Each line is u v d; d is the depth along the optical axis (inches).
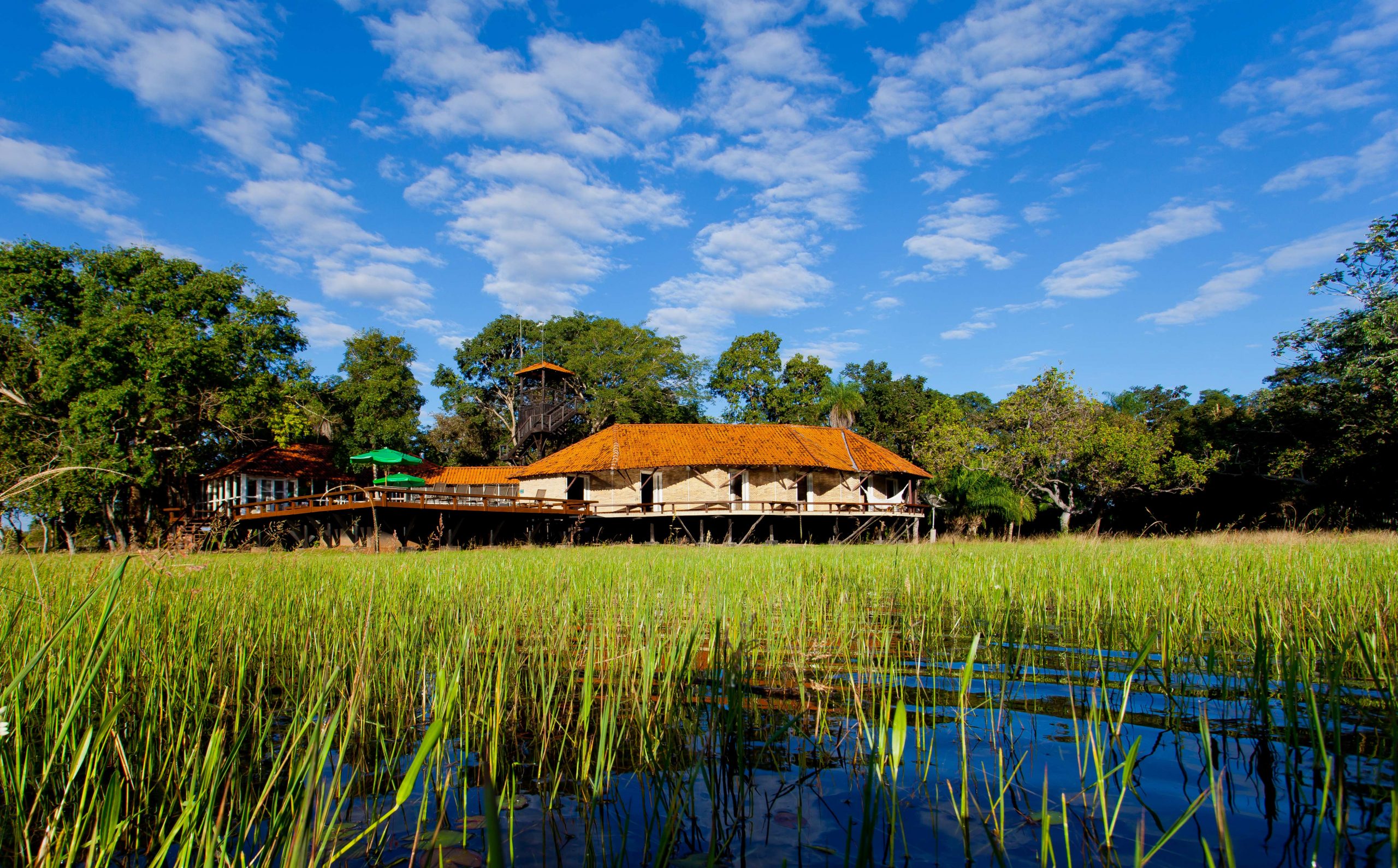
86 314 1093.1
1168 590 299.0
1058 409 1333.7
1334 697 104.6
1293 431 1208.2
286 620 260.2
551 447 1761.8
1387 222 895.1
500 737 148.1
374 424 1807.3
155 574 257.1
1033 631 255.0
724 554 624.7
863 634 234.4
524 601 305.7
